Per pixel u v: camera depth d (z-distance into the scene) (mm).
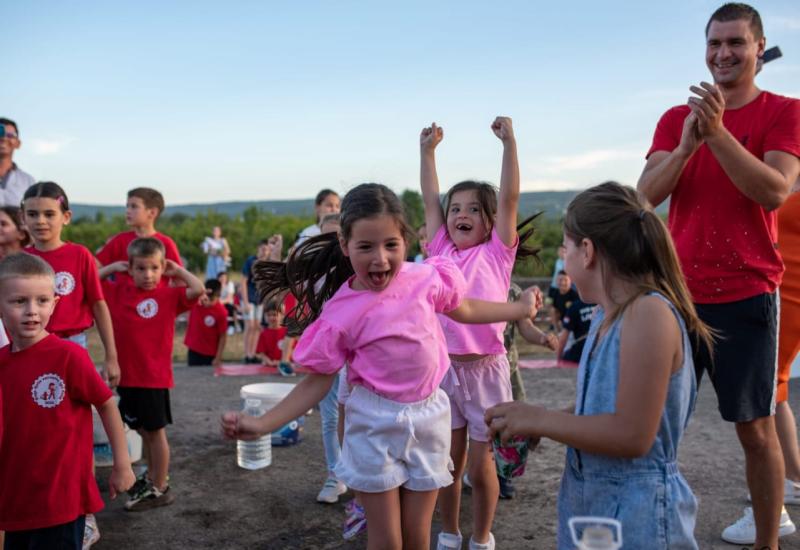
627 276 1998
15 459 2791
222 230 27500
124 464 2957
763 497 3033
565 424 1931
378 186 2453
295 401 2412
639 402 1852
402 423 2480
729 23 3033
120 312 3979
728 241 2994
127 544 3551
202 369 8062
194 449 5012
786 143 2934
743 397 2979
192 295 4062
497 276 3324
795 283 3508
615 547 1921
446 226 3564
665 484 1940
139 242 4016
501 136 3273
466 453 3666
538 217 3711
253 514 3906
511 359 3930
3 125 5035
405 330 2467
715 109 2674
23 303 2820
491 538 3312
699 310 3049
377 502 2523
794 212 3492
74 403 2883
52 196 3678
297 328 2898
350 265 2734
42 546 2830
